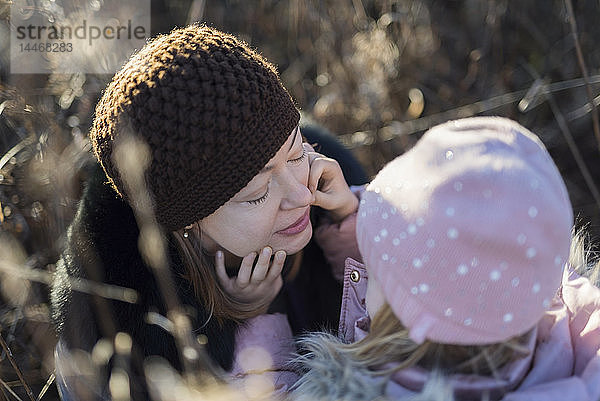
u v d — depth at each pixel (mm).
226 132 927
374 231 857
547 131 1583
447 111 1627
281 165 976
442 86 1645
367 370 880
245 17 1703
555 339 890
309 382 908
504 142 833
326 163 1074
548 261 813
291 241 1043
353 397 865
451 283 808
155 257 951
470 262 801
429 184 823
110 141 966
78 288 1028
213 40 964
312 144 1195
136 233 1032
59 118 1337
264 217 988
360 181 1208
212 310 1040
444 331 825
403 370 863
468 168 812
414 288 825
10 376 1229
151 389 999
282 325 1121
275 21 1725
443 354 856
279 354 1079
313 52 1650
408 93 1637
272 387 1016
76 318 1058
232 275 1093
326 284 1172
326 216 1146
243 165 940
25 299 1213
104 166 994
